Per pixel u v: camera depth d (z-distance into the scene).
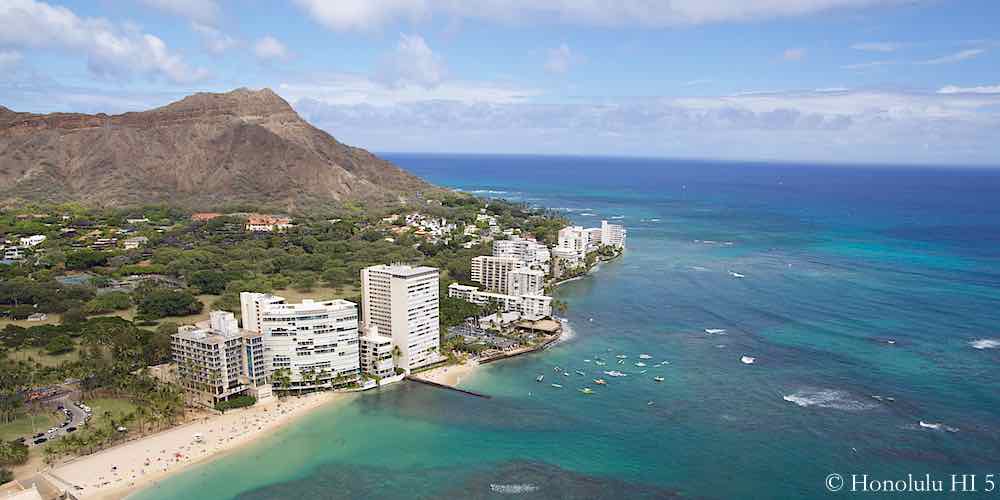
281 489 199.50
